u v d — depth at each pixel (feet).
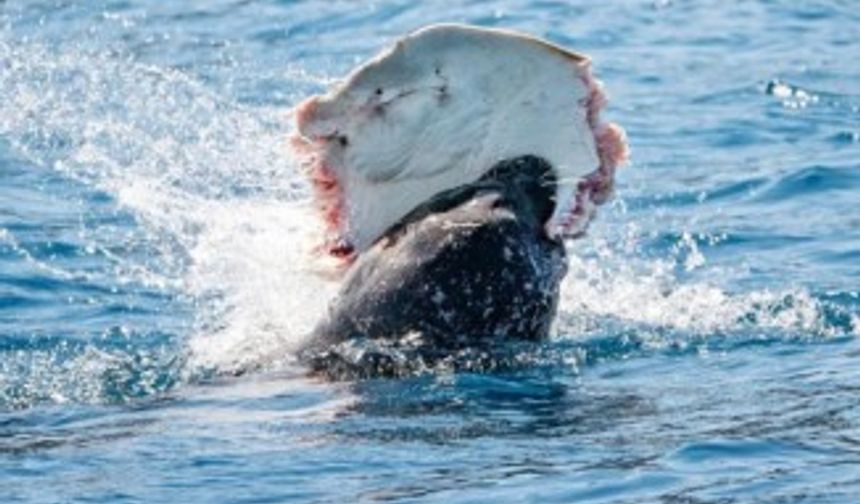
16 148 202.08
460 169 121.19
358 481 99.40
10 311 151.12
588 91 121.19
